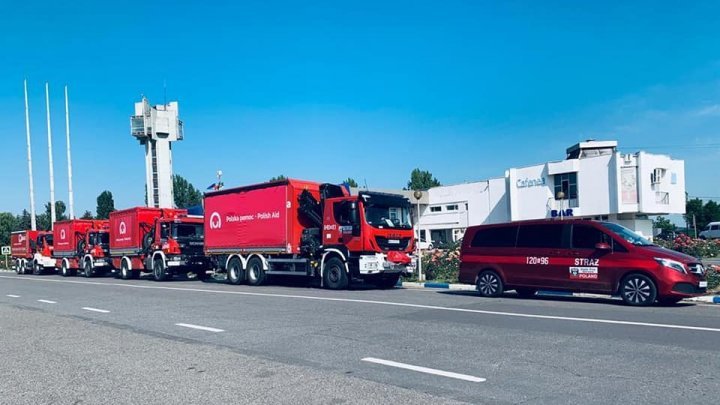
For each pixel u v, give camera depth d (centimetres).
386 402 574
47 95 5191
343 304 1414
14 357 876
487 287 1543
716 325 985
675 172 4947
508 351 798
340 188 1981
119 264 3038
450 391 608
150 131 5916
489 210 5644
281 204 2077
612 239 1335
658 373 660
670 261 1259
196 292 1919
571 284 1385
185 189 8150
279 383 660
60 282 2812
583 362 722
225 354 834
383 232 1850
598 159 4803
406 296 1594
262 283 2231
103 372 748
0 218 8138
